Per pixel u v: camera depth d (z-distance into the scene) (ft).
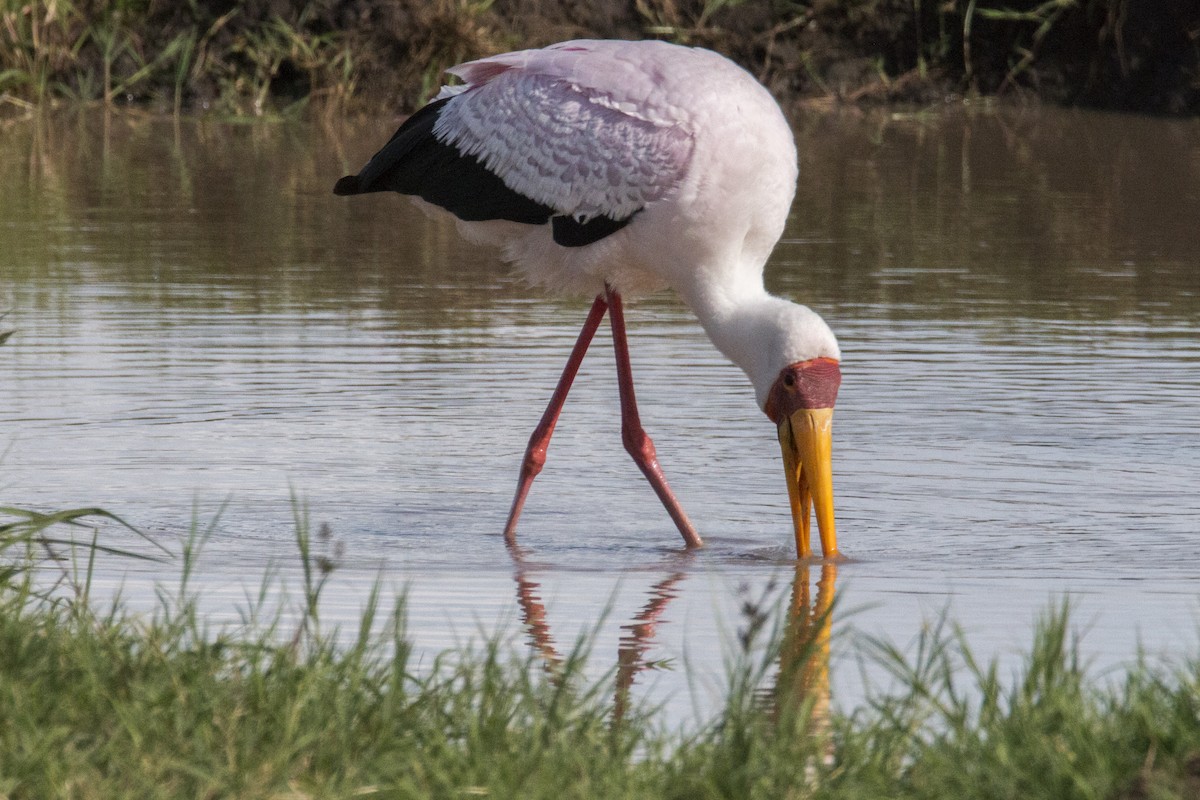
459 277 60.80
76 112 103.96
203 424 41.14
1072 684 21.74
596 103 34.76
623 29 109.91
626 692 23.72
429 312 54.90
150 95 106.63
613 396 45.06
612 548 32.63
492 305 56.34
